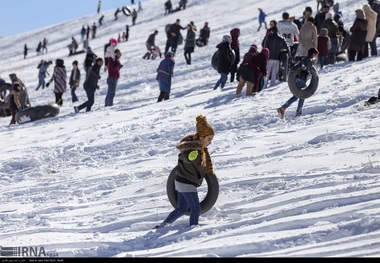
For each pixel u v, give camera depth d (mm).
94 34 65938
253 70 19047
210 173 8789
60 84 25844
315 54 14852
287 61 20016
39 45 64812
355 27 21562
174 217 8578
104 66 39062
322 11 24203
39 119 23109
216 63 22859
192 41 32344
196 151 8312
